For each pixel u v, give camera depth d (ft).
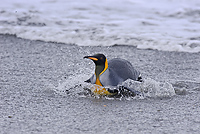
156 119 26.73
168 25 64.23
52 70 40.98
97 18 68.85
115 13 73.41
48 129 24.25
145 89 33.68
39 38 57.16
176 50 51.57
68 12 73.15
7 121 25.55
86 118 26.63
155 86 34.04
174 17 70.38
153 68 43.04
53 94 32.65
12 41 55.72
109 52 50.03
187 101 31.37
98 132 23.91
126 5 80.28
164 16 71.15
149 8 77.56
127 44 54.24
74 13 72.43
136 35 57.62
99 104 30.19
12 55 47.70
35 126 24.73
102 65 31.09
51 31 60.03
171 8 76.69
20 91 33.24
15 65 42.80
